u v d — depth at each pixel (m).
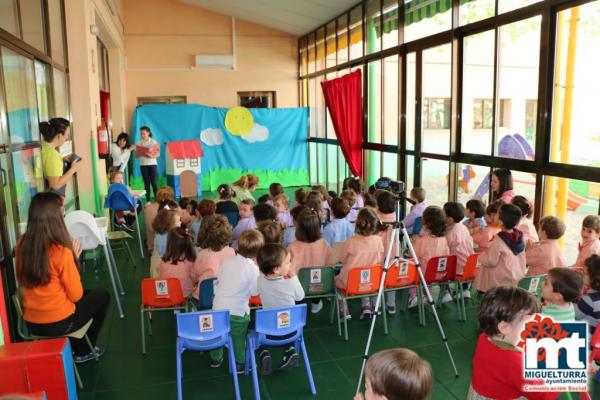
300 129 11.20
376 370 1.38
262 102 11.58
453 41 5.50
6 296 3.06
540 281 3.27
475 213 4.41
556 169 4.17
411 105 6.67
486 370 1.79
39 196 2.81
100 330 3.51
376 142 7.82
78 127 5.72
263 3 9.33
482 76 5.19
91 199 5.82
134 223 7.12
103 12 7.13
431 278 3.71
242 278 2.96
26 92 3.91
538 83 4.30
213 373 3.12
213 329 2.67
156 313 4.08
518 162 4.64
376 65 7.62
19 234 3.46
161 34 10.84
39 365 2.51
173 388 2.95
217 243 3.41
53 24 5.16
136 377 3.08
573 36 4.02
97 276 5.04
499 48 4.87
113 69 9.84
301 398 2.82
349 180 6.29
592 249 3.26
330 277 3.59
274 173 11.15
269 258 2.88
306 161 11.39
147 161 8.61
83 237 3.80
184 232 3.54
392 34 7.06
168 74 10.95
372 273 3.47
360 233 3.70
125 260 5.61
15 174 3.48
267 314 2.69
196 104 10.41
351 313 4.07
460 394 2.83
